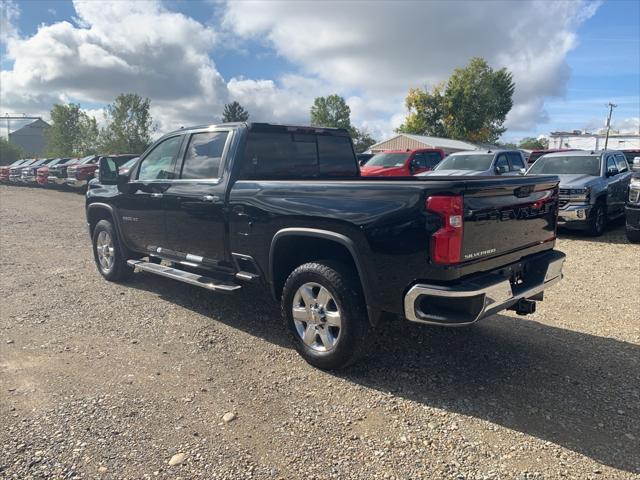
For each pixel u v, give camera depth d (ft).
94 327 16.16
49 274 23.17
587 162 35.73
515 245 12.55
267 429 10.36
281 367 13.25
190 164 16.98
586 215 31.71
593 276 22.31
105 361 13.58
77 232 36.60
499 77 187.42
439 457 9.42
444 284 10.68
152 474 8.93
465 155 44.01
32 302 18.80
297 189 13.07
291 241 13.58
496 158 42.27
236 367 13.25
